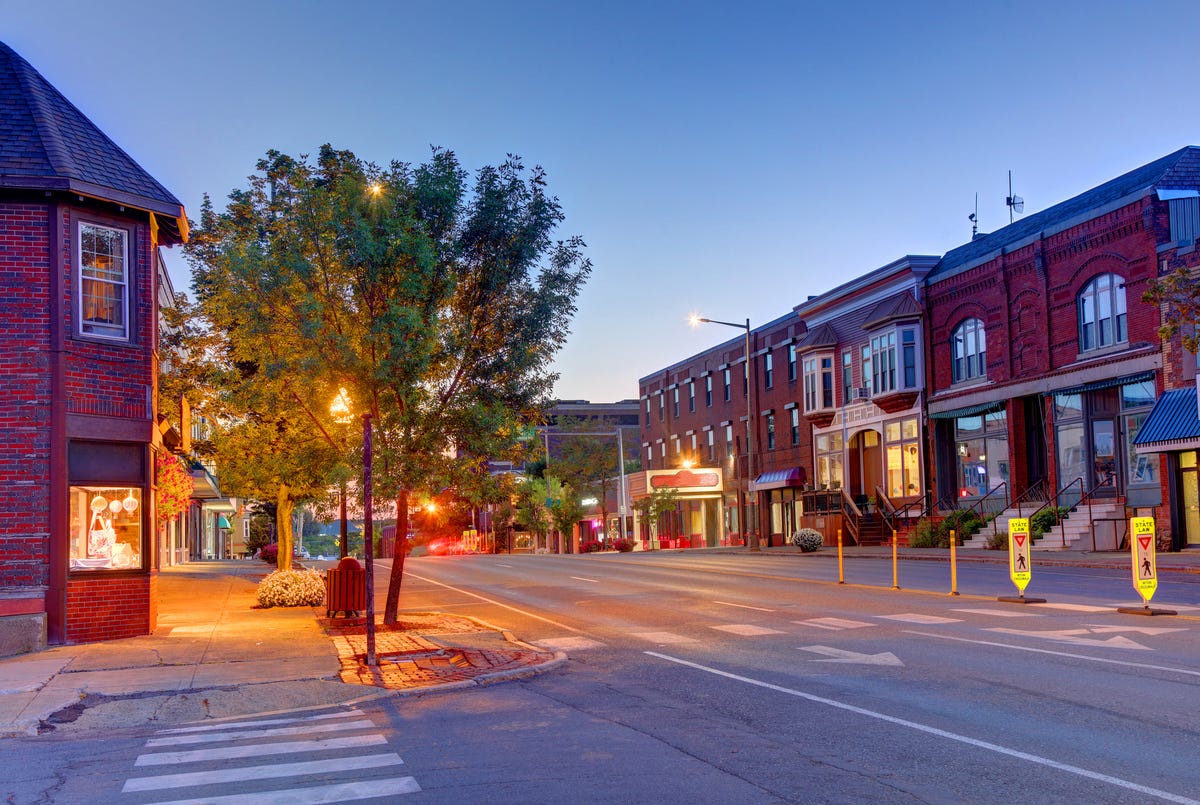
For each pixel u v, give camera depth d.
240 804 6.78
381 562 47.69
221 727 9.84
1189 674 10.48
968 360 38.59
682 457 64.12
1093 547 29.98
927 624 15.48
